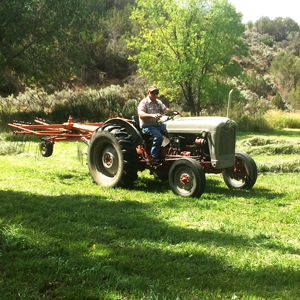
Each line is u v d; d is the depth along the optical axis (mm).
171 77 23766
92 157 6551
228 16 22859
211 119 5887
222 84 24188
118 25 43281
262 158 9430
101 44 38875
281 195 5836
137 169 6230
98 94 22625
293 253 3318
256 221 4309
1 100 19953
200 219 4297
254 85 59094
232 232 3836
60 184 6219
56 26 19188
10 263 2840
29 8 17641
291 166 8219
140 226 3922
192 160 5527
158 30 24203
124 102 22375
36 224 3805
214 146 5684
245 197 5664
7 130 14641
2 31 17719
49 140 7328
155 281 2627
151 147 6383
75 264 2871
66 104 19547
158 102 6555
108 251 3150
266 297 2475
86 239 3436
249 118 21625
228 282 2654
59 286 2555
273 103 51906
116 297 2412
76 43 20703
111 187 6215
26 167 7441
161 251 3225
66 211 4445
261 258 3146
